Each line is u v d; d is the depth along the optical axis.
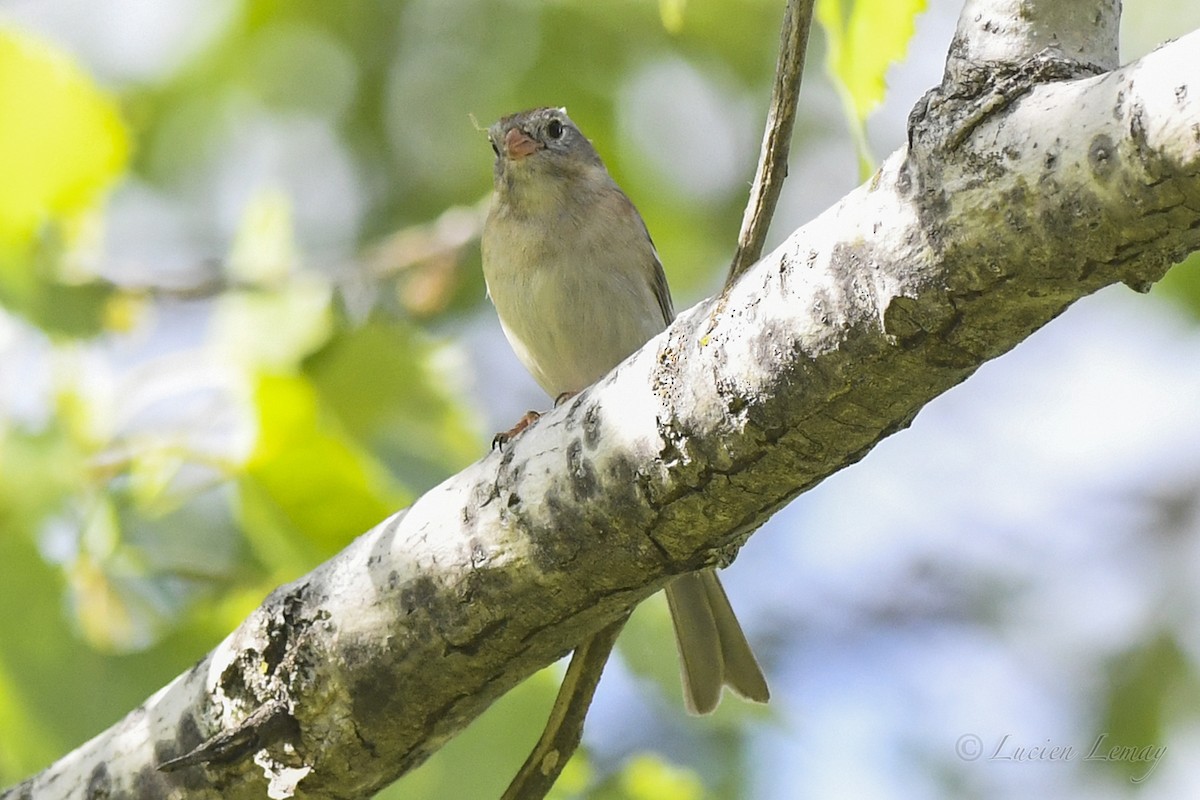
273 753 6.04
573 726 6.48
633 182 13.33
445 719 6.02
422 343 9.06
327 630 5.93
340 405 8.62
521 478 5.61
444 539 5.75
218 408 8.38
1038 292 4.42
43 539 7.91
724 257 13.66
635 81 13.13
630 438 5.33
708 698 7.96
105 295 8.73
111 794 6.33
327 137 13.55
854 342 4.74
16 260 8.35
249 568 8.65
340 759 6.03
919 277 4.53
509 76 13.15
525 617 5.72
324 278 9.23
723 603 8.05
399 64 13.27
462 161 13.41
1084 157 4.17
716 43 12.95
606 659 6.39
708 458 5.16
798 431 5.00
